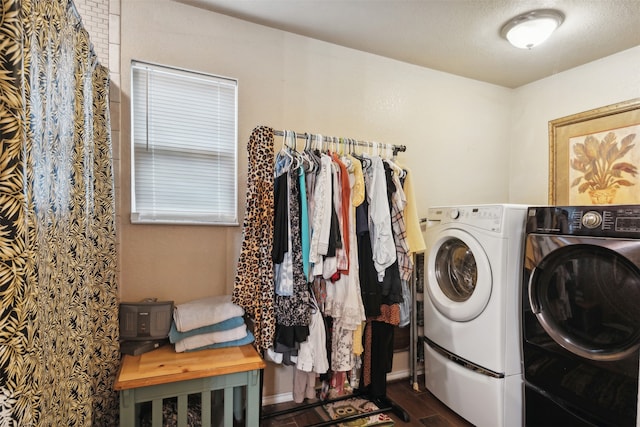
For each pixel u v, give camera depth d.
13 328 0.62
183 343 1.54
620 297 1.33
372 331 1.98
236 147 1.96
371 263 1.79
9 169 0.62
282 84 2.10
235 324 1.64
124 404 1.27
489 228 1.77
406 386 2.34
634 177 2.18
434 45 2.26
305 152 1.75
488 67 2.58
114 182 1.69
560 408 1.52
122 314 1.58
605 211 1.38
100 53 1.67
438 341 2.08
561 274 1.56
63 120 0.96
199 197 1.89
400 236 1.85
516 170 2.96
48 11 0.82
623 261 1.32
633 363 1.26
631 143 2.20
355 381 2.00
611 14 1.88
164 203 1.81
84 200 1.15
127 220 1.73
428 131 2.62
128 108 1.73
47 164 0.82
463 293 2.06
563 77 2.62
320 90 2.21
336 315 1.67
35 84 0.74
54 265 0.88
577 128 2.51
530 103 2.85
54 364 0.88
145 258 1.76
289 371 2.08
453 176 2.73
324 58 2.22
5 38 0.61
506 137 2.97
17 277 0.63
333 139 1.90
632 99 2.21
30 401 0.65
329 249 1.60
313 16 1.95
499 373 1.68
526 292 1.68
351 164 1.79
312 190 1.70
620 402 1.30
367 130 2.38
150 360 1.45
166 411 1.56
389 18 1.95
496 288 1.71
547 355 1.59
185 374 1.33
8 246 0.62
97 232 1.44
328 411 1.99
